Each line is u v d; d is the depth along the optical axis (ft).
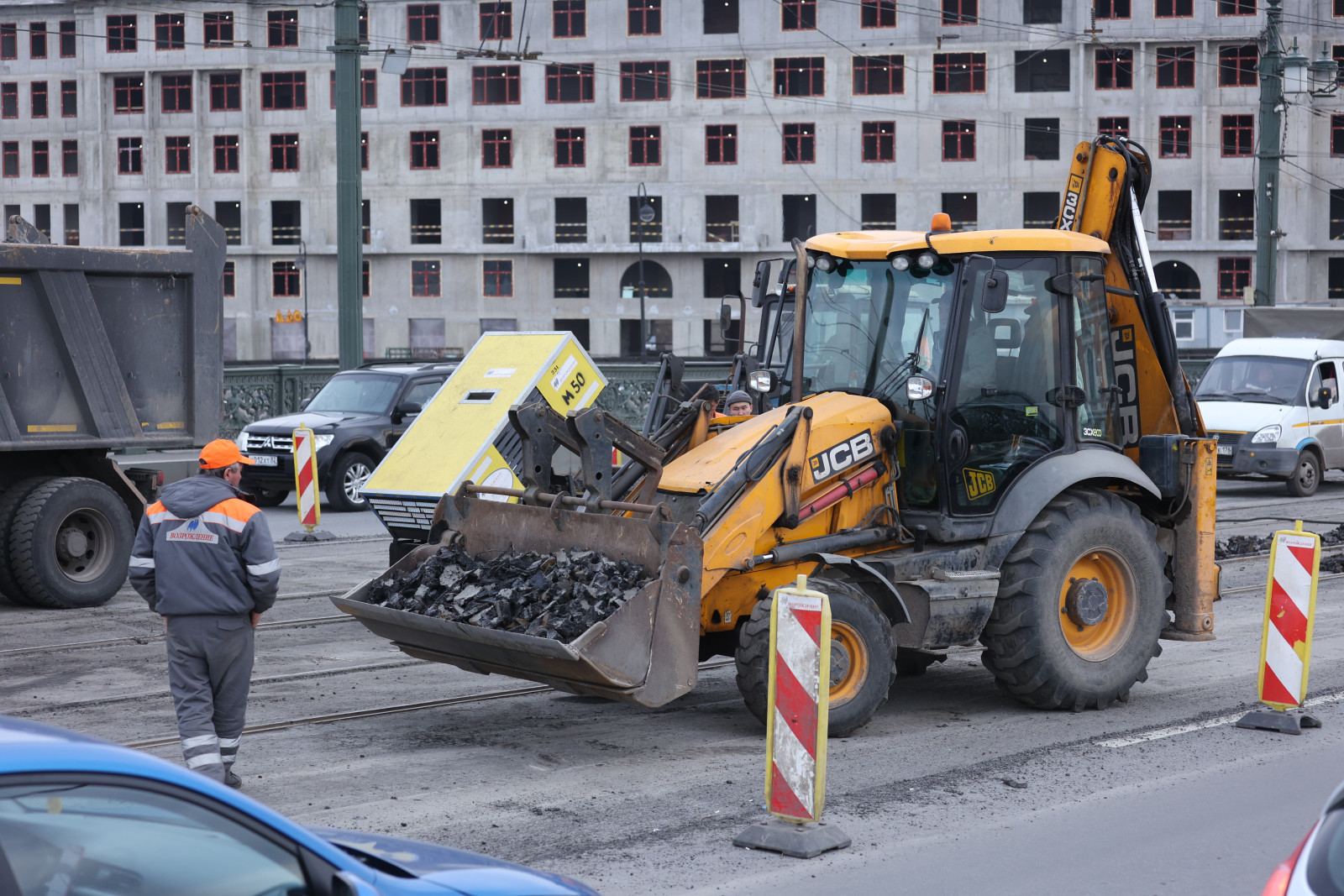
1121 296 30.99
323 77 222.48
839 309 28.55
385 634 26.30
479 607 24.43
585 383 42.68
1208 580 29.76
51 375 40.32
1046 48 205.67
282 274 227.20
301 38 222.48
